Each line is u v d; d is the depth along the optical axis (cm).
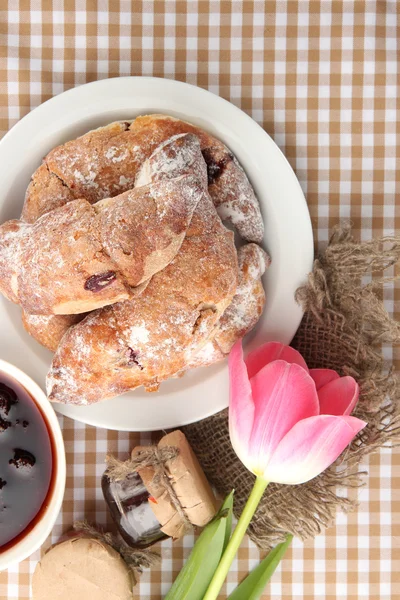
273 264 55
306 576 59
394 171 57
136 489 55
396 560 59
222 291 50
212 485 58
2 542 53
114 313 50
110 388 51
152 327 49
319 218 58
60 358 50
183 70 57
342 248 55
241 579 59
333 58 57
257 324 56
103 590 54
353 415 56
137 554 56
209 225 50
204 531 55
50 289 48
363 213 57
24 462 53
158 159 49
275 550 57
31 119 53
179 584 55
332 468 56
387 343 58
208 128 54
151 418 55
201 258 50
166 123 52
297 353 53
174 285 49
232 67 57
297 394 50
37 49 56
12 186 54
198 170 50
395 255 55
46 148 54
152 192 48
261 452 51
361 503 59
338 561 59
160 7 56
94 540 55
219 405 55
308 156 57
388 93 57
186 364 52
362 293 55
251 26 57
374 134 57
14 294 51
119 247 47
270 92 57
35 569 55
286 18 57
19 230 50
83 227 48
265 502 57
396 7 57
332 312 55
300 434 50
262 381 51
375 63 57
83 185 52
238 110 54
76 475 58
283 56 57
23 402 53
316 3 57
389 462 59
